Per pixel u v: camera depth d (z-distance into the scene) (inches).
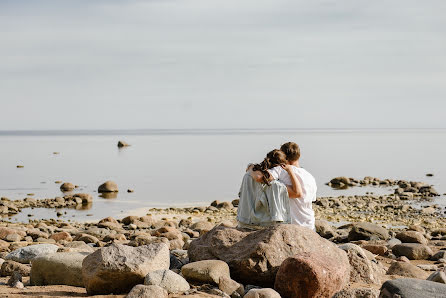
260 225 336.5
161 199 1151.6
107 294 283.1
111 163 2206.0
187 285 283.3
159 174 1723.7
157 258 293.9
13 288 303.0
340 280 285.1
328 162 2310.5
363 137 7190.0
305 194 342.3
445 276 314.0
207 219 874.8
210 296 271.3
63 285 315.6
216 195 1223.5
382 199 1167.6
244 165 2107.5
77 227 771.4
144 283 277.6
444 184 1526.8
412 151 3287.4
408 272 369.4
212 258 324.5
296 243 311.9
